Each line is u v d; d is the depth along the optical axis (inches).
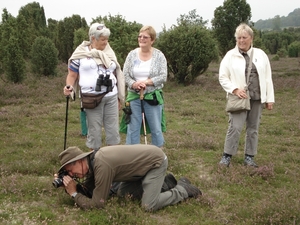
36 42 732.0
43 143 275.3
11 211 159.6
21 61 600.7
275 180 205.0
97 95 204.2
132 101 215.8
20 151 254.1
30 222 148.6
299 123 351.6
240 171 210.7
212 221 155.9
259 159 243.3
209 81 685.9
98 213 154.9
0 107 428.5
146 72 214.1
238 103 211.2
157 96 213.6
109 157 155.9
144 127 215.2
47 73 736.3
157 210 163.9
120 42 620.1
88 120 209.5
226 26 943.7
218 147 269.7
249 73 212.7
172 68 651.5
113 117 213.2
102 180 155.0
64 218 153.6
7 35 761.6
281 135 317.7
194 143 274.5
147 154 160.4
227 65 217.0
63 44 1013.8
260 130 331.9
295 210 156.6
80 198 160.7
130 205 161.3
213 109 430.6
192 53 622.2
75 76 210.2
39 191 179.9
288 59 1541.6
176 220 155.9
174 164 226.4
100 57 205.6
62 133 310.3
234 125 218.1
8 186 181.2
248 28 212.4
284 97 513.0
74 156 158.6
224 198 181.2
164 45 639.1
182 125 353.1
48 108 412.2
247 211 161.5
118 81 217.3
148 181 160.7
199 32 628.7
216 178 202.8
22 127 329.7
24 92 502.3
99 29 207.0
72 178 163.8
